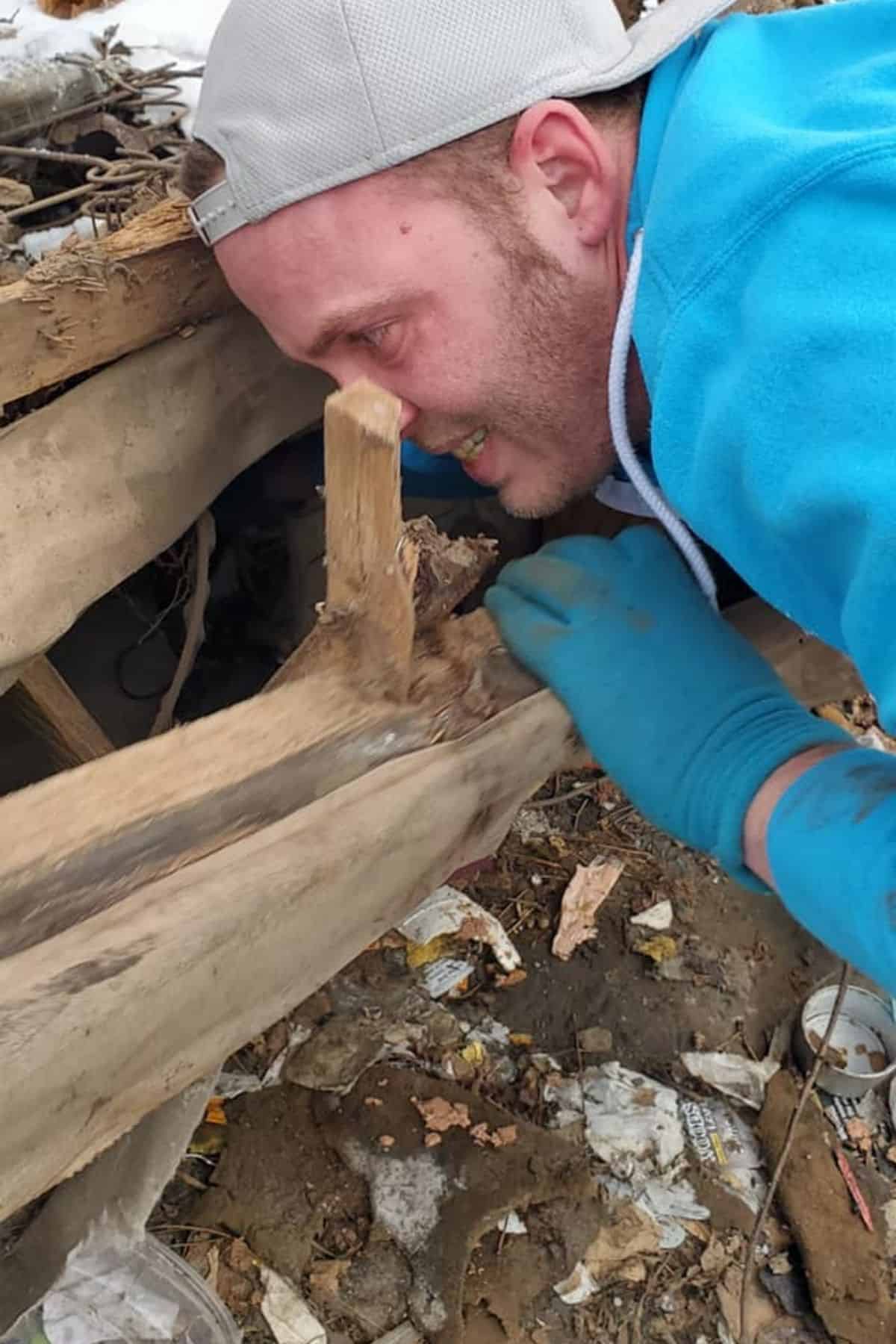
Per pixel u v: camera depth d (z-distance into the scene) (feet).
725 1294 4.94
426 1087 5.32
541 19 2.89
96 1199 3.83
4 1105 2.09
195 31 5.80
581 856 6.36
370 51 2.79
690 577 3.23
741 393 2.37
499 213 2.97
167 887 2.41
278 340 3.34
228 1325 4.35
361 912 2.89
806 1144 5.32
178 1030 2.47
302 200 2.93
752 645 3.35
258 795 2.64
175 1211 4.92
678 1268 4.97
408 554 2.77
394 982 5.69
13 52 5.45
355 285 2.99
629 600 3.14
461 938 5.88
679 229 2.60
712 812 2.78
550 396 3.25
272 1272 4.77
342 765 2.78
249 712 2.81
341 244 2.96
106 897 2.37
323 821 2.66
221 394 4.20
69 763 4.71
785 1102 5.46
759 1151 5.35
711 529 2.65
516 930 6.05
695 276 2.53
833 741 2.78
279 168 2.90
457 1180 5.03
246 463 4.42
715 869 6.36
